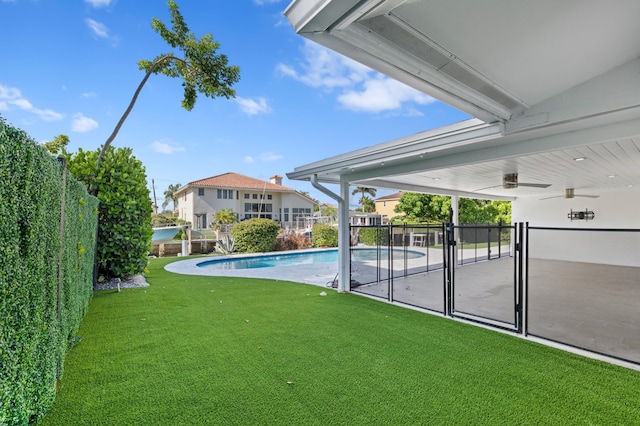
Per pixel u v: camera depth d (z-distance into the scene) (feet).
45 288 8.77
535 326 16.72
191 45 34.30
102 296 23.04
